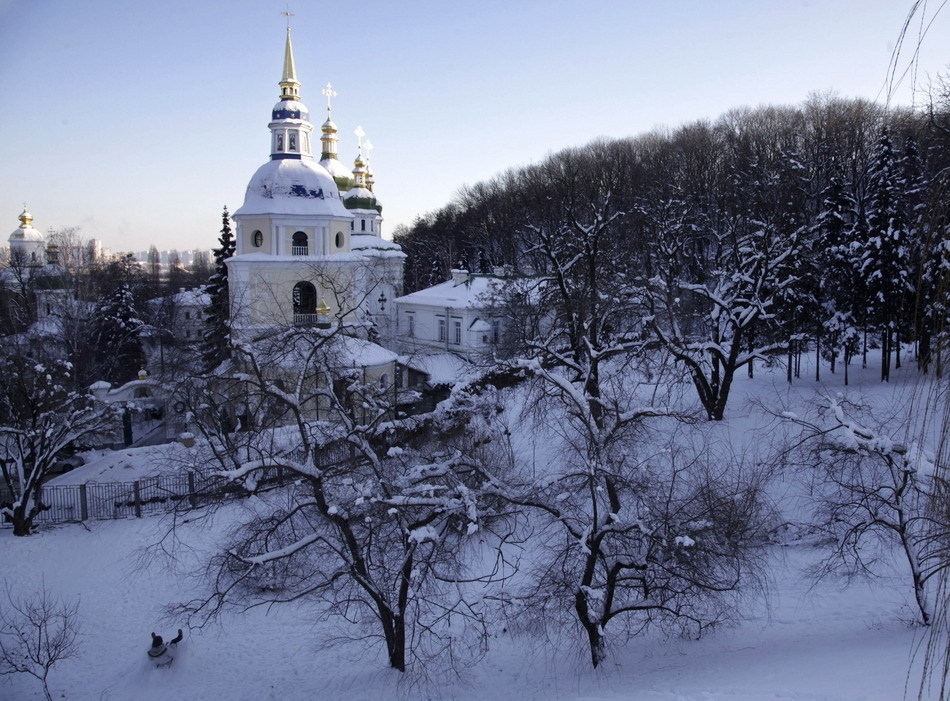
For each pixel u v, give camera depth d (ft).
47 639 61.67
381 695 56.08
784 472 84.33
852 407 75.31
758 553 67.31
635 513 59.82
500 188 348.18
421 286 331.57
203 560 80.18
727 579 58.49
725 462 84.28
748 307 105.09
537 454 87.35
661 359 104.78
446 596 69.87
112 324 207.31
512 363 64.90
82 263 277.85
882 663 43.70
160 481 99.86
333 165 228.22
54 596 76.33
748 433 96.22
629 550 57.57
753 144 245.24
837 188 134.72
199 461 98.07
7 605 74.69
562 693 51.78
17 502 90.38
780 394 117.60
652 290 102.83
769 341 138.21
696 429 83.66
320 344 64.18
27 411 99.09
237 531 65.98
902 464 53.72
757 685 43.14
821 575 65.31
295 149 148.77
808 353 163.12
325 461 69.67
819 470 81.97
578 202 190.08
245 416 87.40
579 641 59.98
